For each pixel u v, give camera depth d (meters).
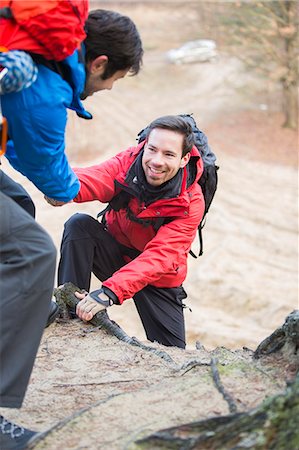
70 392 4.53
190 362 4.73
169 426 3.69
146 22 58.78
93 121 43.31
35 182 4.15
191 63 53.34
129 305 18.98
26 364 3.57
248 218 27.73
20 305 3.55
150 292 6.13
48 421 4.14
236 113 43.16
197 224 5.79
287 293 20.67
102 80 4.21
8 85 3.52
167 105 46.44
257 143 38.03
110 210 6.18
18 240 3.59
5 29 3.54
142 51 4.24
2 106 3.65
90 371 4.86
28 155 3.83
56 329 5.58
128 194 5.82
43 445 3.64
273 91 44.41
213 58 53.41
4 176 4.41
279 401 3.30
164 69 53.31
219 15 38.62
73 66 3.76
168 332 6.20
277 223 27.27
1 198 3.61
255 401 3.91
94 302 5.54
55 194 4.18
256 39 36.75
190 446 3.36
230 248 24.59
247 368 4.31
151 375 4.75
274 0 36.03
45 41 3.55
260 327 18.56
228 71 51.44
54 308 5.56
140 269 5.56
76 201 5.75
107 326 5.52
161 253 5.62
